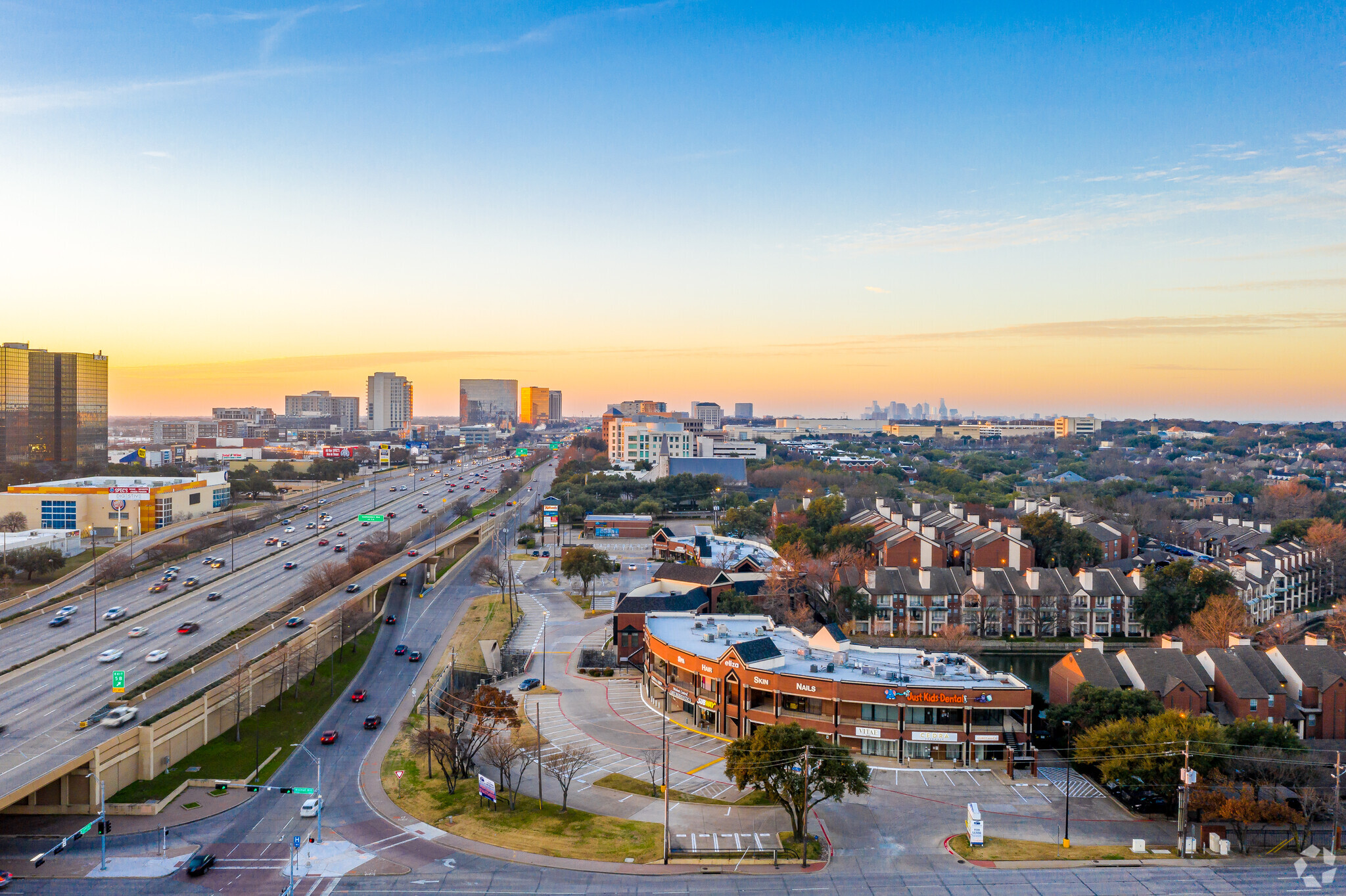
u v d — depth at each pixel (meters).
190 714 129.00
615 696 157.88
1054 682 150.25
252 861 96.50
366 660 180.12
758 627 161.62
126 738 115.56
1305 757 111.06
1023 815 109.12
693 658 143.62
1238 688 138.12
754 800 113.88
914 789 116.69
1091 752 113.94
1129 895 87.62
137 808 109.25
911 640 197.25
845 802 112.56
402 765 126.19
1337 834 99.06
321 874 92.94
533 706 151.88
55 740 112.69
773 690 132.12
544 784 119.94
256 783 119.56
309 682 162.88
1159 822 107.94
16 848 99.62
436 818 108.25
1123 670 143.25
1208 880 90.75
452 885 90.12
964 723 126.25
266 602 195.75
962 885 89.94
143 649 156.88
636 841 101.38
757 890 89.06
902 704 125.56
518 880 91.50
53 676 141.00
